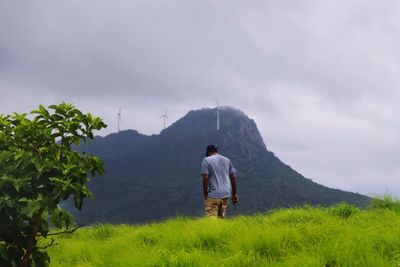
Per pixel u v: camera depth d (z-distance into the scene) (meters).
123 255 7.21
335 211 9.75
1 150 5.40
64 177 5.38
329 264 5.65
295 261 5.56
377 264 5.22
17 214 5.22
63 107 5.62
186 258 6.11
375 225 7.27
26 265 5.38
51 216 5.24
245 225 8.23
